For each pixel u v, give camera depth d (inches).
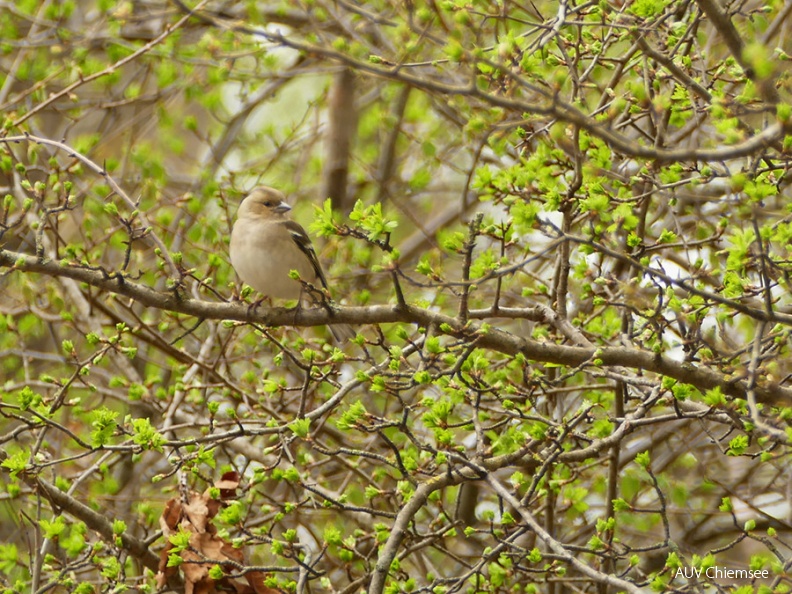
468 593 425.4
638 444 584.1
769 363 379.6
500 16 406.3
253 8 546.0
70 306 645.9
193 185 689.0
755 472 613.9
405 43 386.9
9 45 616.1
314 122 768.3
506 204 383.2
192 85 674.2
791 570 360.2
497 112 444.5
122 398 539.8
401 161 761.6
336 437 573.0
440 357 406.3
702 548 600.7
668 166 412.5
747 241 338.6
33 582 383.9
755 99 372.5
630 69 464.8
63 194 552.1
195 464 398.6
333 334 485.1
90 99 688.4
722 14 350.9
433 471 405.7
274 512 463.5
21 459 388.2
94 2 749.9
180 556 380.5
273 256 512.4
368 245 644.7
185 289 460.4
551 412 514.0
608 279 393.1
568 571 524.1
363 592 375.6
